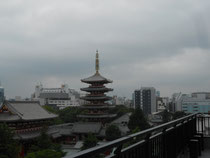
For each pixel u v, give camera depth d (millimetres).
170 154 8414
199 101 136625
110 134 63156
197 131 14828
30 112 56625
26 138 47719
